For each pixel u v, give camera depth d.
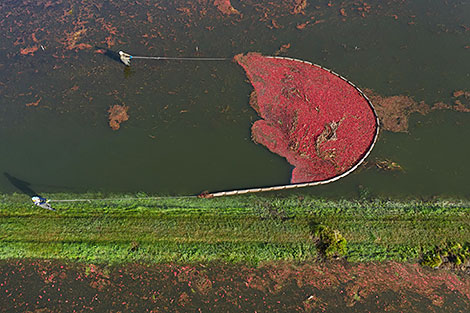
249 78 28.09
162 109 26.70
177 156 24.16
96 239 20.25
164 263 19.53
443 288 18.52
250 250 19.73
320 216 20.86
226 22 32.34
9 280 19.22
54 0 34.94
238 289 18.78
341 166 22.84
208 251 19.77
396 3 33.03
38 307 18.48
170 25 32.25
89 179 23.11
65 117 26.45
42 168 23.73
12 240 20.31
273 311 18.19
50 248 20.00
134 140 25.14
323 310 18.17
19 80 28.62
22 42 31.20
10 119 26.45
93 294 18.80
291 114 25.38
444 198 21.59
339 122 24.77
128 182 22.89
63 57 30.00
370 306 18.20
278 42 30.62
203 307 18.39
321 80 27.41
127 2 34.38
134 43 30.89
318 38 30.78
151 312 18.30
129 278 19.17
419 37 30.36
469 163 23.06
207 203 21.64
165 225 20.62
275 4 33.69
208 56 29.81
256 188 22.11
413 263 19.20
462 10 32.12
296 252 19.61
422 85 27.16
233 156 23.95
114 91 27.84
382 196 21.75
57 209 21.50
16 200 22.06
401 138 24.30
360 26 31.45
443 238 19.77
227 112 26.28
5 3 34.72
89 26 32.31
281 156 23.69
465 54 28.94
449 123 24.97
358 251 19.56
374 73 28.11
